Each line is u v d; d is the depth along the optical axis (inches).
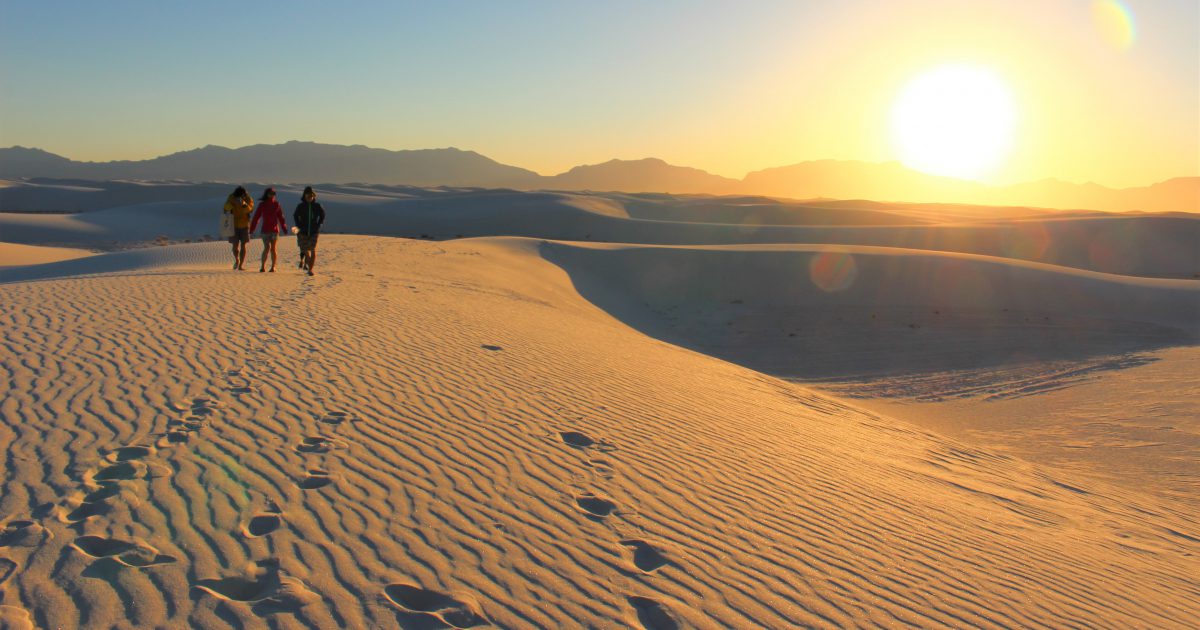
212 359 345.1
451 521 197.5
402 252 1186.0
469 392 336.8
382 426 272.7
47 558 158.4
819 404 509.4
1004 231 2760.8
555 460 258.2
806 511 245.0
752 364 911.7
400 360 383.2
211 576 157.2
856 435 410.3
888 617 175.6
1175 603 226.2
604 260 1503.4
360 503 202.5
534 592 164.2
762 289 1346.0
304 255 742.5
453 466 239.8
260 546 172.2
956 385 764.0
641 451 283.4
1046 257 2480.3
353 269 872.9
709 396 425.7
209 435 244.7
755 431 353.1
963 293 1282.0
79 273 991.0
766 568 192.5
